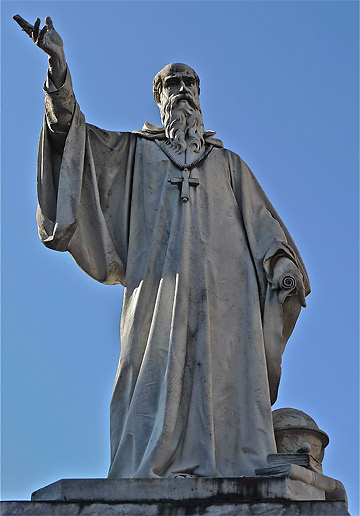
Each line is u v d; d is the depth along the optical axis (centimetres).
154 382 1137
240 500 1021
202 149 1301
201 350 1152
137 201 1259
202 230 1227
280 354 1195
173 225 1224
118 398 1148
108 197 1266
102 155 1273
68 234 1198
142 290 1191
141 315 1180
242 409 1144
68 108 1231
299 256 1262
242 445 1124
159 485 1028
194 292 1184
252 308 1200
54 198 1233
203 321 1167
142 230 1241
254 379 1158
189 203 1238
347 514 1001
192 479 1032
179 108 1309
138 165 1286
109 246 1233
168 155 1280
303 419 1182
